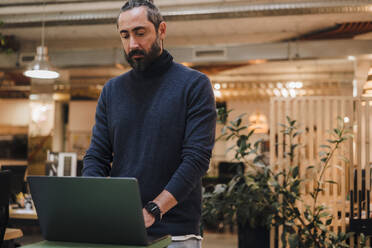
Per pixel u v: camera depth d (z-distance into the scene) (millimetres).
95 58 8812
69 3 6461
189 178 1270
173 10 6191
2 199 1920
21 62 9023
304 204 4027
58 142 14031
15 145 12859
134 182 1009
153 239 1129
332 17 7043
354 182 4031
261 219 4375
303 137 4352
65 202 1086
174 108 1364
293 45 7930
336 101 4273
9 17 6652
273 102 4406
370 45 7566
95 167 1430
